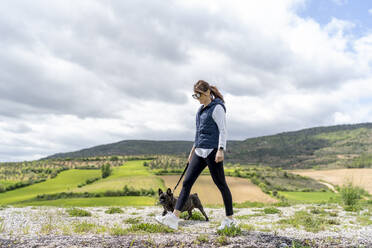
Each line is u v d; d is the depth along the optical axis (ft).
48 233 13.73
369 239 13.17
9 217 21.18
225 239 11.35
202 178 195.21
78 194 195.42
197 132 12.92
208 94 12.70
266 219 24.38
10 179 320.91
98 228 15.53
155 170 352.69
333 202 44.34
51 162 478.18
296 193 211.00
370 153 527.40
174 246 10.41
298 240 12.11
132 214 27.30
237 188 206.69
